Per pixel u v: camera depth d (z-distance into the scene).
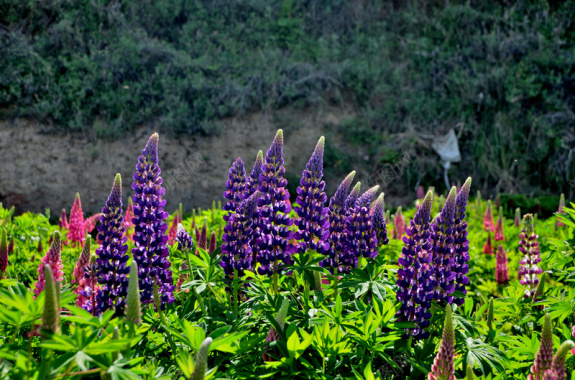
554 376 2.39
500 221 7.98
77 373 2.21
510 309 4.31
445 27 19.05
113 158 14.65
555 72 18.00
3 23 15.07
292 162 16.00
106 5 16.03
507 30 18.95
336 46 17.97
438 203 10.35
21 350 2.56
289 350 2.76
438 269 3.40
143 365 2.95
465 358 3.09
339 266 3.80
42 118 14.38
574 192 16.50
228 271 3.70
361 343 2.98
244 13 17.56
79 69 15.02
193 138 15.29
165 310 3.50
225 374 2.90
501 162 17.31
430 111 17.27
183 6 17.12
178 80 15.57
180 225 3.82
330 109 16.94
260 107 16.25
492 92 17.56
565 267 4.35
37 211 13.81
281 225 3.68
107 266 3.26
